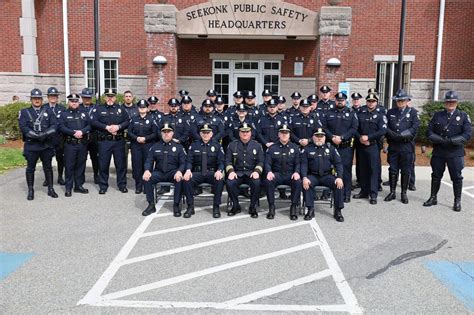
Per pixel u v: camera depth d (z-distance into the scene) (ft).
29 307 15.01
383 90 59.72
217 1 48.34
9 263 18.83
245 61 59.77
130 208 27.84
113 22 59.26
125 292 16.19
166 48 48.65
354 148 31.27
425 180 37.45
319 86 48.37
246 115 31.73
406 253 20.44
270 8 48.32
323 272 18.12
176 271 18.10
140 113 31.35
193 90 59.77
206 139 26.99
